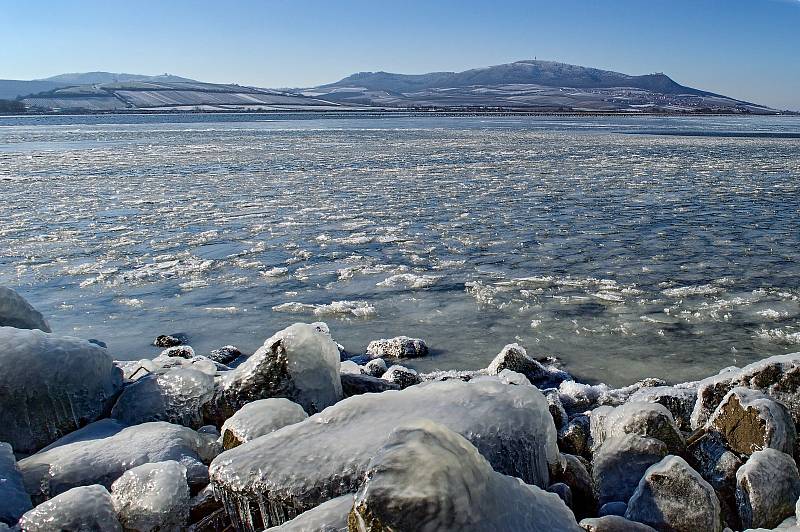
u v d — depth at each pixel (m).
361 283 10.20
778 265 10.99
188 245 12.91
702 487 3.38
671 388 5.16
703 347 7.50
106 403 5.04
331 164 28.47
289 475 3.53
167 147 38.62
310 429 3.91
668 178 23.03
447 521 2.52
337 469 3.51
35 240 13.38
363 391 5.29
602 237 13.27
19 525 3.39
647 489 3.47
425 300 9.32
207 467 4.02
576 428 4.58
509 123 78.19
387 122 80.44
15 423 4.61
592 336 7.86
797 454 4.06
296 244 12.93
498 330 8.10
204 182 22.70
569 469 3.92
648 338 7.77
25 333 4.92
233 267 11.25
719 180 22.41
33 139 46.91
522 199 18.39
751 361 7.09
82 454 4.08
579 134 53.06
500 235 13.56
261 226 14.76
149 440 4.21
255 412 4.28
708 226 14.31
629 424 4.20
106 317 8.76
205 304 9.27
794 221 14.83
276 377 4.85
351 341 7.82
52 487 3.87
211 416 4.95
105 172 25.69
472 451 2.85
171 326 8.40
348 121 83.88
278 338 4.92
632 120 93.69
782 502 3.62
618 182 21.98
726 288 9.72
